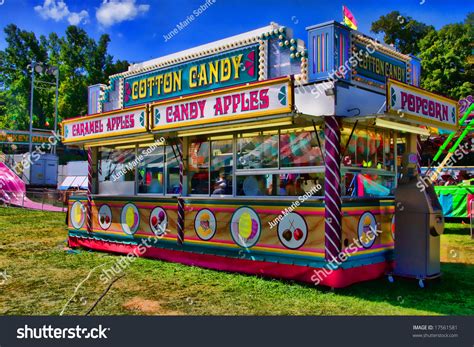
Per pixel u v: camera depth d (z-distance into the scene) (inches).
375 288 238.5
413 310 203.9
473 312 201.9
